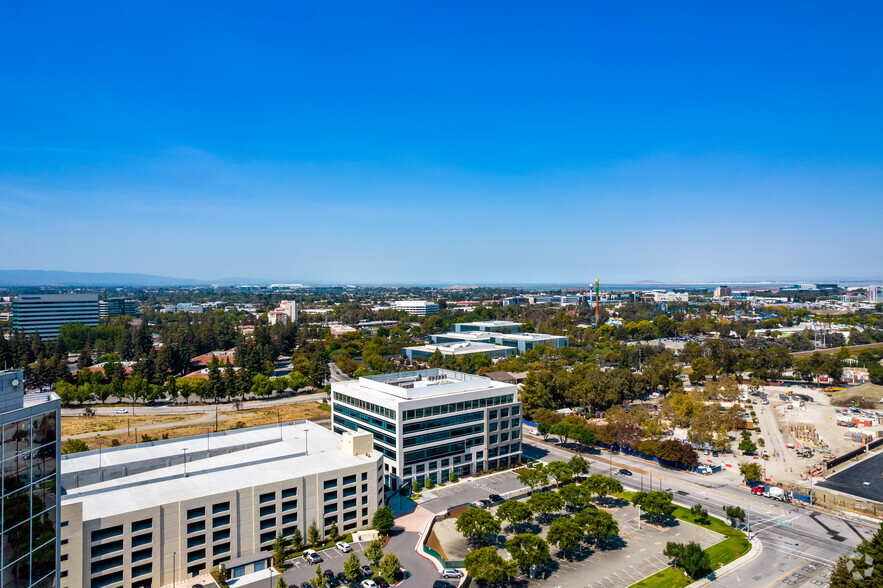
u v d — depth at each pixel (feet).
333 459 393.29
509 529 385.09
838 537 369.91
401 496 439.22
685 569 315.99
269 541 345.92
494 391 506.48
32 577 200.85
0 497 185.57
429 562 334.03
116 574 293.23
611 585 308.81
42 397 218.38
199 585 307.78
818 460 539.29
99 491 327.47
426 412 459.73
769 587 306.14
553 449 574.56
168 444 420.77
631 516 406.41
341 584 309.22
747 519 383.24
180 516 312.29
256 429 471.62
